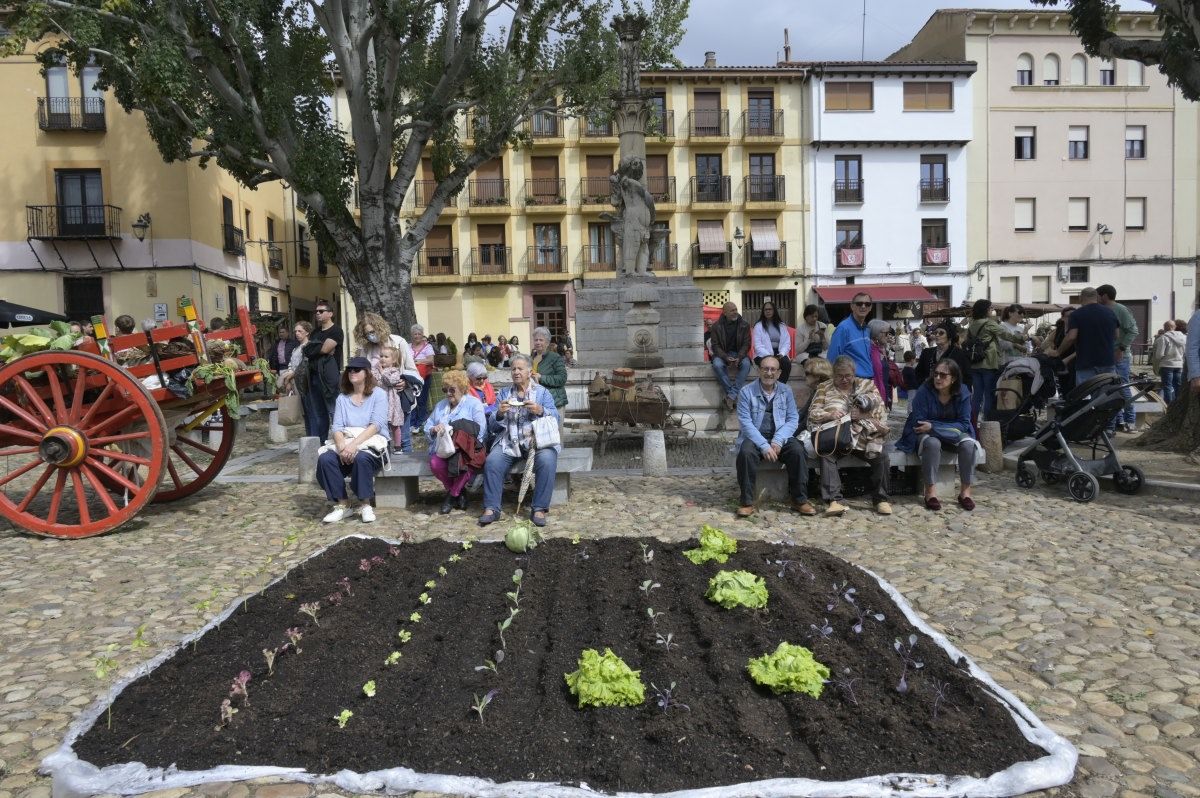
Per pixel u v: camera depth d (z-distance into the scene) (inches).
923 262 1578.5
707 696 133.6
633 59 601.3
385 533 272.1
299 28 606.2
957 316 1267.2
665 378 514.9
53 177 1053.8
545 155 1558.8
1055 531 260.5
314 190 590.6
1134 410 480.7
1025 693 145.2
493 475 283.7
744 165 1565.0
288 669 146.3
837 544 248.7
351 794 111.3
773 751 118.3
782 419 292.5
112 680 158.6
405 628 165.3
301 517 301.1
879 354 390.6
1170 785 115.5
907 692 134.0
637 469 386.0
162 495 330.0
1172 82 423.8
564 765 116.0
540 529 272.5
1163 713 137.3
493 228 1573.6
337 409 298.2
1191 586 203.6
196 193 1099.3
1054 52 1561.3
